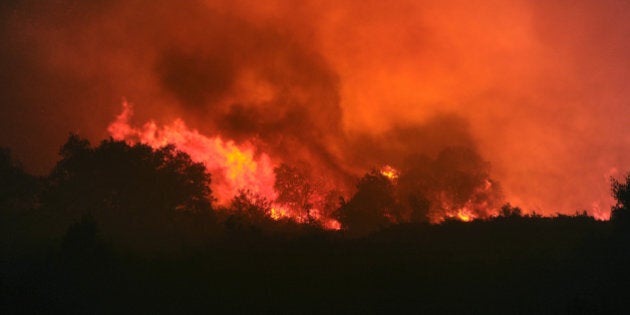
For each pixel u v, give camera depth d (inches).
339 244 1061.1
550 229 1090.1
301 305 665.6
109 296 693.9
